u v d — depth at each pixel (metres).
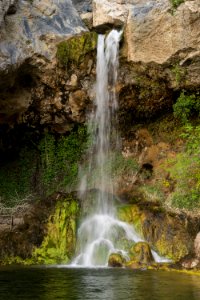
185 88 14.34
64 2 15.31
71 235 12.92
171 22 13.69
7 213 14.85
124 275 9.68
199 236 11.73
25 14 13.94
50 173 16.33
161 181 14.95
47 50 14.22
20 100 14.98
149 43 14.00
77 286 8.32
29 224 13.70
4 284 8.62
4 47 13.03
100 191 15.28
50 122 15.93
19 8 13.84
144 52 14.09
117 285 8.39
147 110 15.32
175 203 13.75
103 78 14.91
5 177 16.61
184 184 14.03
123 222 13.32
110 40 14.77
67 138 16.34
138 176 15.65
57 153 16.45
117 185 15.66
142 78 14.54
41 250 12.74
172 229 12.55
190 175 14.08
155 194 14.62
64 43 14.47
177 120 15.29
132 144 16.16
